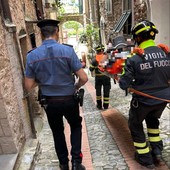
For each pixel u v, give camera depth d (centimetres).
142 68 302
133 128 328
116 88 980
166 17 639
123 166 331
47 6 1108
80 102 301
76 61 283
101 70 528
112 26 1370
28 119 440
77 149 310
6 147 357
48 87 286
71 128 315
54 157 390
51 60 278
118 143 408
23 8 571
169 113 516
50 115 296
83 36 2550
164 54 308
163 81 308
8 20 405
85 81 291
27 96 441
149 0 641
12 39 418
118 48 460
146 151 324
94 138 445
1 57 353
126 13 1005
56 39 293
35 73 285
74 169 303
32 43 699
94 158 363
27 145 410
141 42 316
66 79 286
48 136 500
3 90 343
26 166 345
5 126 347
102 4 1712
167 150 360
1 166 330
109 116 593
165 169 312
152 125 337
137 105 316
